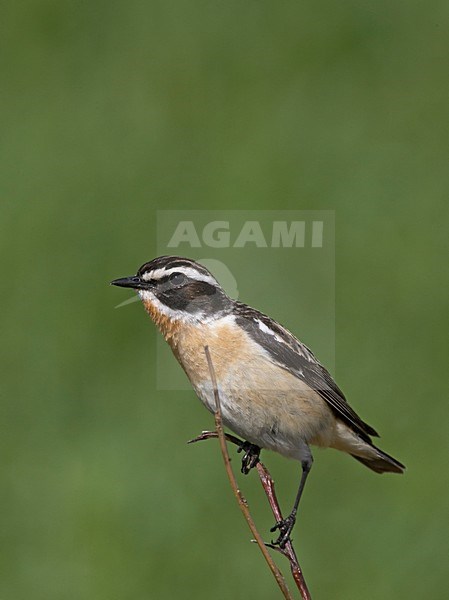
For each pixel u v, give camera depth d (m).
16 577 14.24
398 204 16.94
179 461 14.97
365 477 14.91
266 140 17.38
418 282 16.27
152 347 15.77
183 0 19.36
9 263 16.48
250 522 8.04
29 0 19.20
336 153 17.38
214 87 18.09
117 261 16.39
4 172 17.33
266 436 10.92
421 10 19.28
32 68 18.50
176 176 17.03
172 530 14.43
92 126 17.77
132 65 18.48
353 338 16.06
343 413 11.06
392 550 14.20
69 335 16.02
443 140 17.64
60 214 16.83
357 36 19.02
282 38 18.92
